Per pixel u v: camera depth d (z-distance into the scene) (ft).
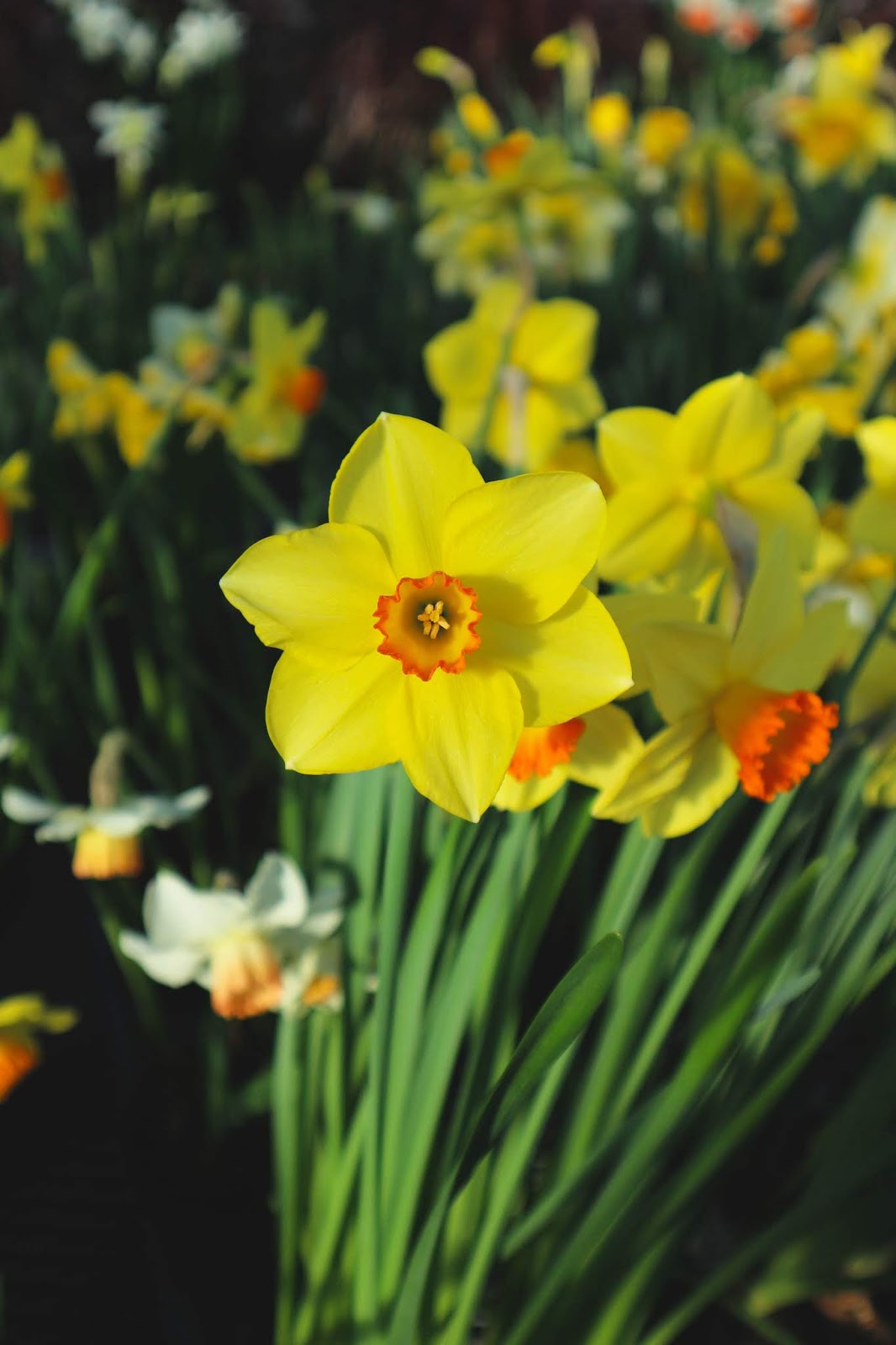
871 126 4.35
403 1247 1.93
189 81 8.18
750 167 3.86
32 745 2.79
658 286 4.84
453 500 1.61
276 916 2.11
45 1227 2.45
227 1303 2.33
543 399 2.41
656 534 1.90
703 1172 1.90
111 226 6.53
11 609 3.06
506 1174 1.90
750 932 1.97
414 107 9.81
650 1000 1.94
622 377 4.19
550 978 2.60
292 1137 2.04
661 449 1.87
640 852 1.89
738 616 1.75
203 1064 2.70
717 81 7.60
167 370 3.26
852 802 1.92
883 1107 1.98
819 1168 2.07
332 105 9.88
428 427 1.61
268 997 2.08
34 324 5.04
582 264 3.97
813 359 2.61
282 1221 2.07
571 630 1.62
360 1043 2.12
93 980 3.12
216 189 8.54
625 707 2.31
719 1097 2.00
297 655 1.63
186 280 5.94
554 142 3.35
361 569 1.62
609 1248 1.97
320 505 3.19
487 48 9.73
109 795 2.37
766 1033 1.94
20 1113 2.72
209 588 3.66
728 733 1.73
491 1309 2.28
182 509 3.80
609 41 9.56
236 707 3.09
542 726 1.64
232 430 3.10
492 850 1.96
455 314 5.20
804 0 7.55
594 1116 1.98
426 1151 1.87
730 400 1.84
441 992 1.89
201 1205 2.45
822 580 2.08
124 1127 2.63
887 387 2.57
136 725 3.43
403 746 1.63
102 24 7.98
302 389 3.05
